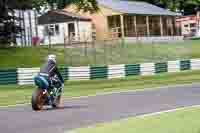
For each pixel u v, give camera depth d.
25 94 51.06
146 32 128.75
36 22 122.12
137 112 32.31
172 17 142.75
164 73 75.25
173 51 95.25
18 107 37.69
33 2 96.94
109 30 123.00
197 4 163.75
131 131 22.56
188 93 46.22
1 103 41.59
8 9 89.12
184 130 22.00
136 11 125.56
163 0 164.75
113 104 37.84
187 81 63.19
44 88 34.50
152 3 164.62
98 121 28.38
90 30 122.94
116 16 124.00
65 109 34.91
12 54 81.69
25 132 25.19
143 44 99.62
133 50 92.38
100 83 64.19
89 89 55.88
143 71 72.75
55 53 85.12
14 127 27.03
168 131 21.91
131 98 42.47
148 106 35.75
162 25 138.38
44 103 34.81
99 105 37.38
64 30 120.69
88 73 66.62
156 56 89.75
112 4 126.81
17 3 89.00
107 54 86.12
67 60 80.31
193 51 98.69
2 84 60.66
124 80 67.50
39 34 123.00
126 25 124.50
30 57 80.69
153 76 71.69
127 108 34.84
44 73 34.66
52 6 116.12
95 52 85.19
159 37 130.25
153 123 24.75
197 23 148.75
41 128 26.36
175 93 46.41
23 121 29.33
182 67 78.25
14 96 48.72
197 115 27.20
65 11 122.94
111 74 68.94
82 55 83.75
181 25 148.12
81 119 29.47
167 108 34.03
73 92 51.53
